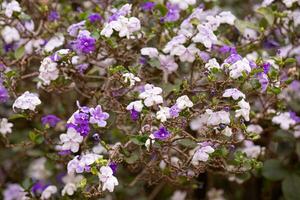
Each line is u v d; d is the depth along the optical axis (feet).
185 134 4.26
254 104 5.16
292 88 5.40
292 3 4.94
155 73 4.93
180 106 4.16
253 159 4.55
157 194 5.94
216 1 5.58
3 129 4.91
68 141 4.26
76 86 5.04
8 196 5.61
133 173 5.32
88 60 4.77
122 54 4.72
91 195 4.10
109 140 4.90
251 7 6.10
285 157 5.42
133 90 4.63
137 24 4.44
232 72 4.20
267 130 5.16
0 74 4.71
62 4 5.51
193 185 5.29
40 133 4.77
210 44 4.48
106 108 4.54
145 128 4.26
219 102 4.29
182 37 4.54
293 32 5.11
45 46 4.89
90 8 5.35
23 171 5.97
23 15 4.89
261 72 4.31
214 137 4.31
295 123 4.91
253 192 6.05
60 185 5.41
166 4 5.17
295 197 5.28
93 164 4.05
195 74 4.97
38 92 5.40
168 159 4.44
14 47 5.23
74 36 4.76
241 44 5.15
